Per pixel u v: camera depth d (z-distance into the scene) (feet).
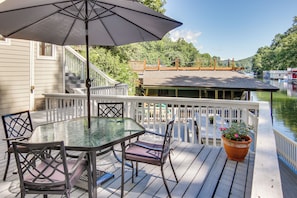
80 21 10.34
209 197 8.14
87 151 7.00
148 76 53.52
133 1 9.12
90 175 7.39
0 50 22.02
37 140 7.59
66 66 32.83
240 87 38.75
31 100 25.38
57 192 6.28
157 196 8.20
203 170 10.34
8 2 7.88
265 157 5.18
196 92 51.90
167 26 9.10
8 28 9.10
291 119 47.50
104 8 9.11
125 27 10.35
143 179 9.46
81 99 17.03
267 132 7.44
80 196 8.15
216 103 13.32
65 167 6.21
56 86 28.53
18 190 8.43
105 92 28.27
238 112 13.04
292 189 13.92
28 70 24.90
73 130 8.91
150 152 8.59
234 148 11.10
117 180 9.38
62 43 11.73
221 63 69.67
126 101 15.52
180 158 11.76
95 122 10.37
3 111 22.52
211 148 13.28
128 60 60.80
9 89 23.04
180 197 8.13
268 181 4.01
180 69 60.39
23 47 24.22
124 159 8.25
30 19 9.04
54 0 7.75
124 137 7.94
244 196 8.21
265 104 12.21
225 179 9.48
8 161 9.29
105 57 47.09
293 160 17.33
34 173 6.98
